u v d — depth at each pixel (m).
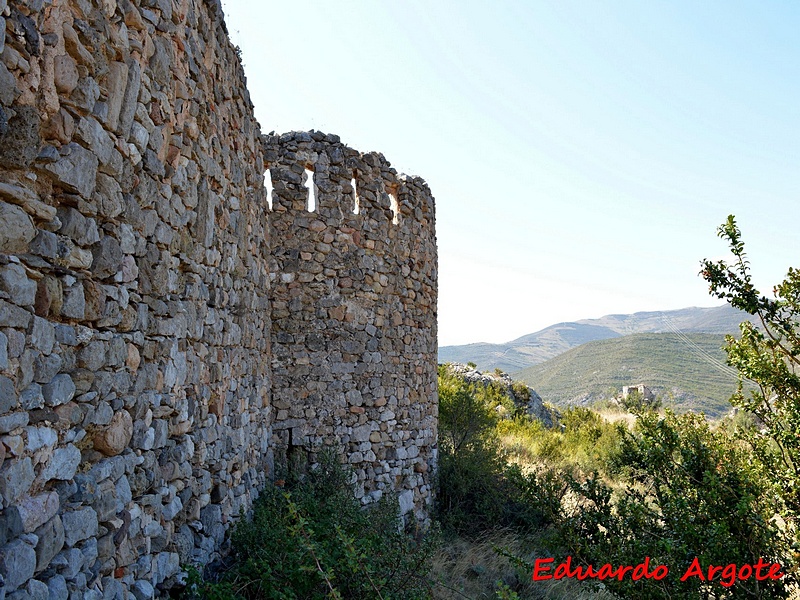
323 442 8.41
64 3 2.64
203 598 3.96
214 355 4.97
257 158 6.96
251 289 6.53
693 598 4.58
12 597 2.19
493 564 7.92
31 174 2.50
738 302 5.31
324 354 8.54
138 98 3.37
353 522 6.05
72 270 2.76
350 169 8.99
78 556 2.70
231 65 5.62
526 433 16.62
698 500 5.09
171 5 3.87
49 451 2.52
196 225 4.48
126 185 3.26
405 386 9.44
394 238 9.48
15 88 2.31
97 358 2.93
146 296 3.56
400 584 5.00
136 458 3.38
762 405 5.43
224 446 5.23
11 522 2.23
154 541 3.57
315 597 4.22
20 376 2.32
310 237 8.62
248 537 4.91
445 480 10.30
